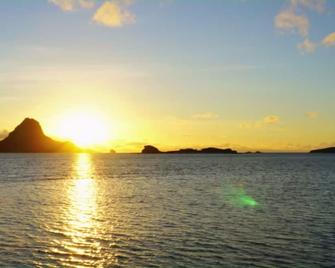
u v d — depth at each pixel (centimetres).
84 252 2591
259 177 9262
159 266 2314
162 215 3956
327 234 3092
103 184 7531
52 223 3547
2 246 2722
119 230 3247
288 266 2314
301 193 5925
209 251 2611
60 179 8681
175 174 10375
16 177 9075
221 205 4631
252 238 2961
